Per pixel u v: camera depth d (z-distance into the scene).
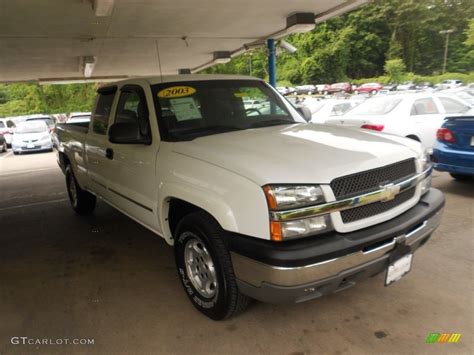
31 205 6.77
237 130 3.35
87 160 4.81
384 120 7.17
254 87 3.99
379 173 2.54
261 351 2.53
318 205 2.27
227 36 10.05
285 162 2.44
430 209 2.81
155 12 7.19
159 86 3.52
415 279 3.33
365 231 2.41
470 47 61.78
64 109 55.34
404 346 2.51
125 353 2.58
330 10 7.98
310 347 2.55
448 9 62.47
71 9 6.55
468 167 5.36
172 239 3.24
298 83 62.19
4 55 10.40
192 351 2.56
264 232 2.26
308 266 2.19
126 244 4.55
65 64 12.58
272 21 8.74
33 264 4.11
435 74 61.53
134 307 3.14
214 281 2.74
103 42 9.54
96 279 3.68
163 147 3.14
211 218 2.67
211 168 2.61
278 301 2.33
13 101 57.50
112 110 4.07
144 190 3.42
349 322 2.79
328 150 2.64
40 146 16.70
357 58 61.50
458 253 3.78
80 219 5.65
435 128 7.35
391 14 61.47
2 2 5.95
